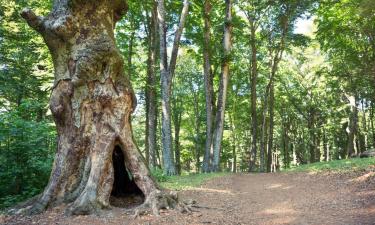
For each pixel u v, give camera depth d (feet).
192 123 139.44
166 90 65.21
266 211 32.22
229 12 75.97
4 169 36.65
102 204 28.91
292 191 43.21
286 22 90.99
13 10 58.59
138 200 33.04
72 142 31.32
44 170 36.94
